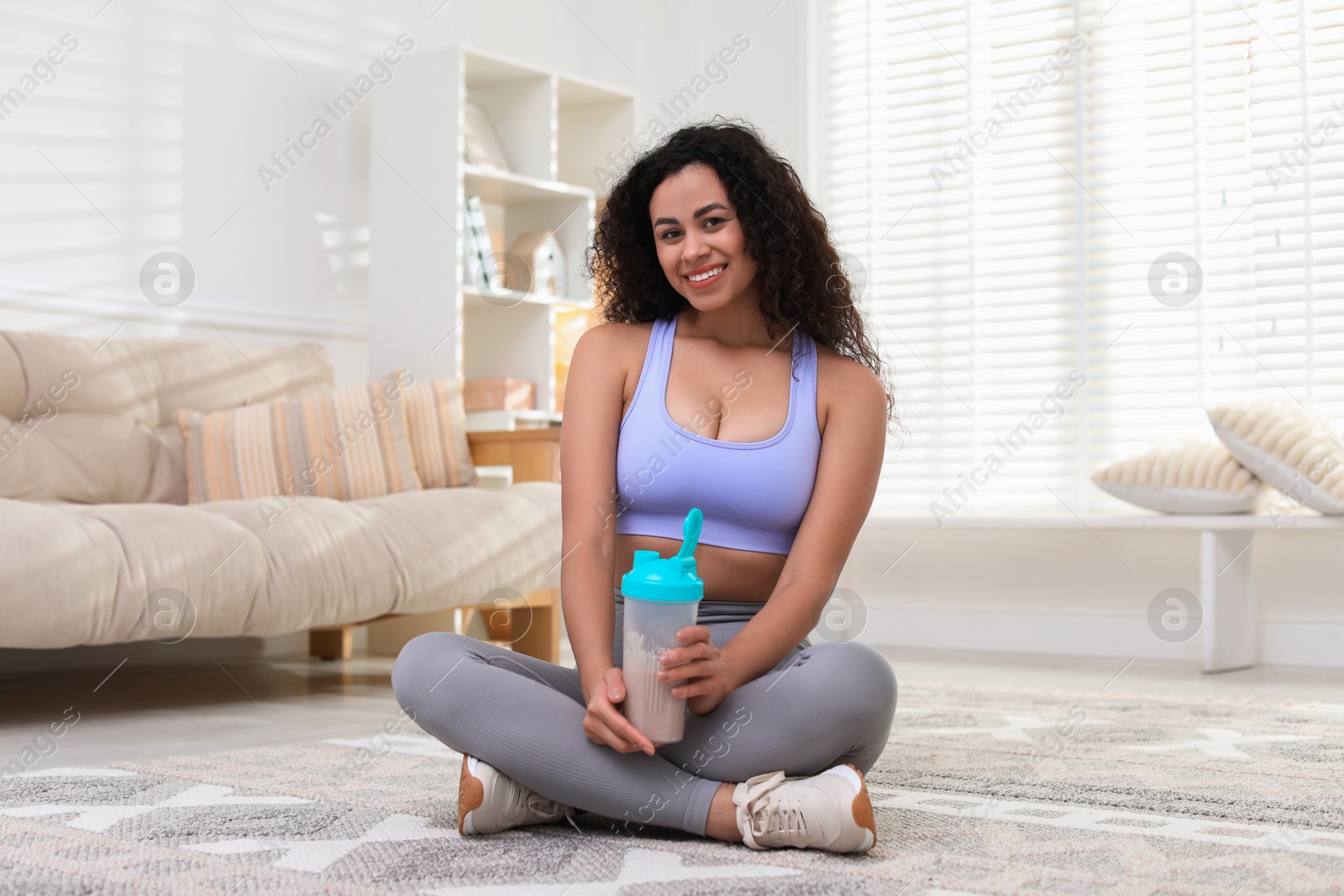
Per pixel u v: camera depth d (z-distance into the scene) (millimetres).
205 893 925
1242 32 3330
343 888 938
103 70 2871
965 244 3678
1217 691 2516
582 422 1272
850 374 1293
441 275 3219
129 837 1125
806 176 3906
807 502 1245
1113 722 2016
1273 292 3254
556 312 3627
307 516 2285
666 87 4156
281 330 3219
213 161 3086
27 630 1791
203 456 2654
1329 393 3186
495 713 1111
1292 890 957
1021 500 3537
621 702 1061
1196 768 1576
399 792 1370
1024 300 3580
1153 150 3426
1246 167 3309
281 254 3234
